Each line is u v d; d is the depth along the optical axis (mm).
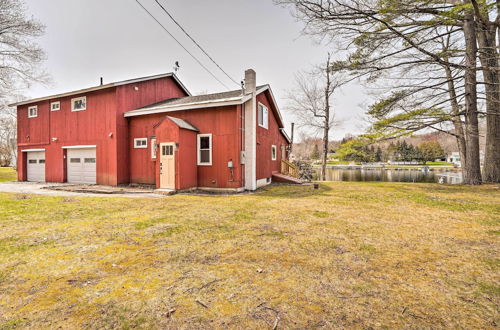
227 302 1878
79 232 3781
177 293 2012
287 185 11797
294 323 1624
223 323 1622
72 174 12062
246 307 1811
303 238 3510
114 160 10516
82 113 11500
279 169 15109
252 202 6680
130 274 2373
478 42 10750
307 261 2693
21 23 14109
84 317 1690
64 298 1940
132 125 10961
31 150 13375
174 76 14008
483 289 2104
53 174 12500
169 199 7211
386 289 2096
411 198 7195
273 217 4859
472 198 7121
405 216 4961
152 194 8359
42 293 2020
